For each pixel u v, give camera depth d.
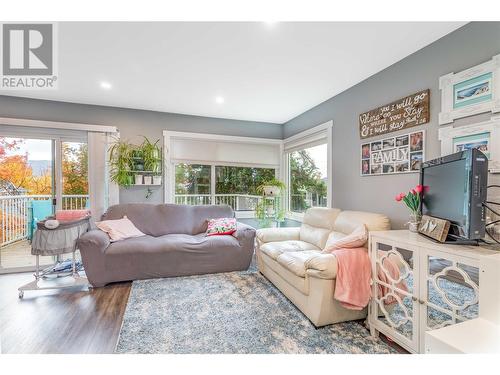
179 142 4.21
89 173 3.66
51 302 2.39
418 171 2.21
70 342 1.77
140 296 2.51
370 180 2.74
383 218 2.37
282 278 2.53
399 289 1.65
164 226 3.62
